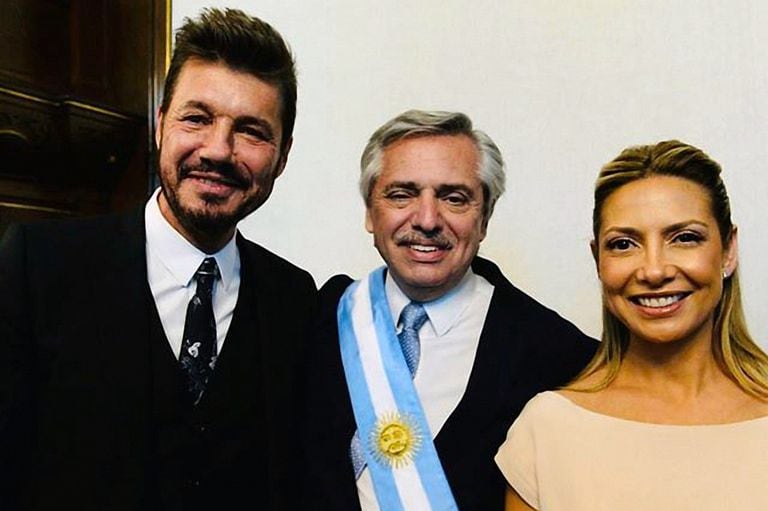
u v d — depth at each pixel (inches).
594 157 76.6
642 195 43.8
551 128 78.2
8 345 45.6
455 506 50.8
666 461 41.9
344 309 59.4
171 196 49.7
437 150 52.9
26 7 80.4
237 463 51.0
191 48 50.2
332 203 87.1
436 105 82.9
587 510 42.2
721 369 45.3
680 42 74.0
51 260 48.3
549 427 45.6
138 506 45.9
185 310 51.6
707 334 44.6
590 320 75.7
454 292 56.6
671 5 74.3
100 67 87.9
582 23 77.4
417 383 54.9
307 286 60.2
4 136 77.0
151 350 49.1
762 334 70.0
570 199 77.2
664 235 43.2
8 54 78.3
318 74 88.2
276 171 52.9
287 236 88.9
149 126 87.9
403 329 56.9
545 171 78.2
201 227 50.0
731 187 71.9
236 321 53.4
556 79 78.2
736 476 40.6
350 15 86.9
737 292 45.4
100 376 46.5
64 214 85.7
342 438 54.1
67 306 47.4
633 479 41.9
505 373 52.7
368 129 85.8
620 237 44.4
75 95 82.0
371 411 54.3
